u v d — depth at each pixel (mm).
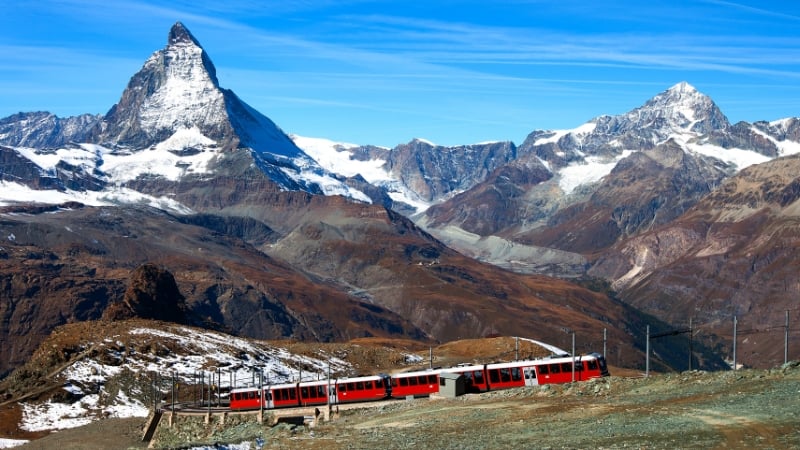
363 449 78688
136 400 161250
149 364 176375
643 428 69312
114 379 168625
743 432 63562
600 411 78812
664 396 80688
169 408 142375
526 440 72312
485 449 70875
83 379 168375
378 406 113438
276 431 103188
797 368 81000
